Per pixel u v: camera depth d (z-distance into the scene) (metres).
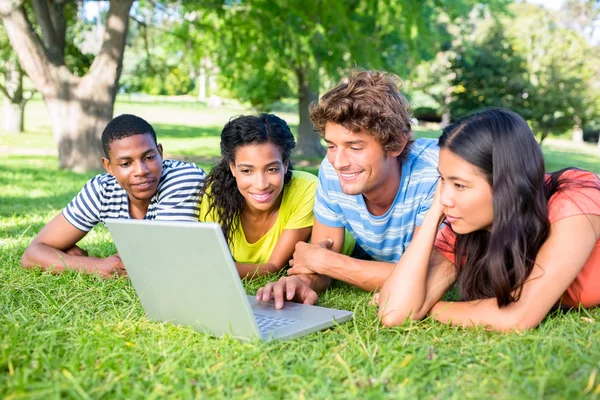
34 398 1.64
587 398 1.60
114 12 11.91
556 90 20.72
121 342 2.11
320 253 2.98
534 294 2.20
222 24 14.26
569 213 2.20
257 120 3.06
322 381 1.77
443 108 23.19
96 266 3.26
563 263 2.18
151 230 2.14
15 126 21.58
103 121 12.19
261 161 3.02
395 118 2.61
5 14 11.38
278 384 1.75
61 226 3.51
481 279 2.44
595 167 19.56
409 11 13.19
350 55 14.25
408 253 2.45
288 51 13.59
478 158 2.14
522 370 1.83
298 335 2.21
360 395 1.68
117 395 1.69
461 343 2.12
